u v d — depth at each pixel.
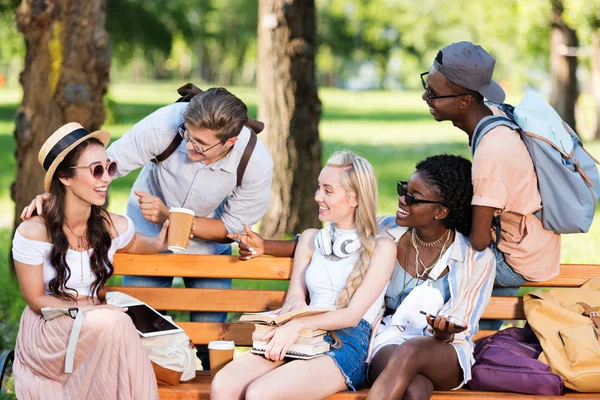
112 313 3.62
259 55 9.06
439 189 3.90
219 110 3.82
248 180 4.23
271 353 3.65
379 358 3.83
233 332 4.29
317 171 9.06
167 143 4.15
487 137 3.88
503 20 23.59
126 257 4.25
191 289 4.29
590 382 3.73
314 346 3.68
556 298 4.09
